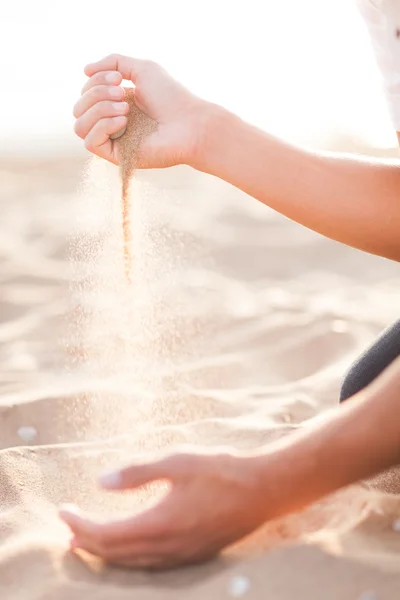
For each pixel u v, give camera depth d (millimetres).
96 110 897
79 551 735
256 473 694
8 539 799
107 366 1155
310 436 707
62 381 1159
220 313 1435
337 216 879
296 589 672
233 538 707
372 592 665
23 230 2227
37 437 1016
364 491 822
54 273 1778
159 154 890
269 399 1113
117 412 1049
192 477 694
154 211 1011
